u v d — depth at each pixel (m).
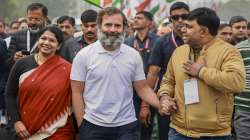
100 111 6.12
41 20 8.66
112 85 6.12
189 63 5.82
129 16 12.52
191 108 5.86
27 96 6.43
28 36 8.66
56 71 6.43
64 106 6.41
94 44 6.22
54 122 6.39
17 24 15.33
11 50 8.69
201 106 5.81
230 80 5.62
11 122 6.67
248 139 7.54
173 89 6.21
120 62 6.16
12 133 7.07
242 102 7.48
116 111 6.13
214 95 5.79
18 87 6.54
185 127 5.93
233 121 8.06
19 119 6.52
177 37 7.89
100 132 6.13
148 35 8.95
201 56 5.87
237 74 5.66
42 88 6.37
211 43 5.89
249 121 7.48
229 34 9.29
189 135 5.91
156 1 12.89
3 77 8.95
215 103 5.79
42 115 6.37
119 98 6.14
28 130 6.43
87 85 6.18
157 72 7.97
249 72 7.34
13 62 8.66
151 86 7.97
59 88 6.38
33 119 6.40
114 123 6.13
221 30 9.24
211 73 5.66
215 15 5.85
